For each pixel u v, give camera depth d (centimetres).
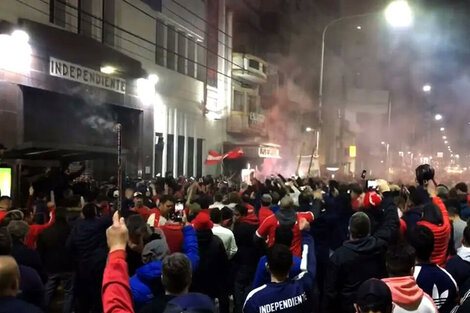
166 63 2661
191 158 2895
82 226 662
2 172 1157
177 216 761
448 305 432
